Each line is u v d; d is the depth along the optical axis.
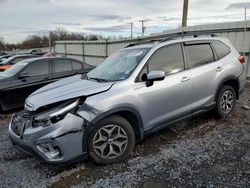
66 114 3.15
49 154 3.13
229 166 3.33
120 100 3.44
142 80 3.74
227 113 5.06
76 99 3.24
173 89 3.98
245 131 4.48
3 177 3.37
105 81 3.76
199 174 3.18
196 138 4.28
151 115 3.80
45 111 3.26
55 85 4.13
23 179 3.30
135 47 4.48
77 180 3.20
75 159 3.24
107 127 3.42
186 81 4.16
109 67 4.30
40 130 3.12
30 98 3.70
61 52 28.02
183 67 4.24
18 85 6.63
